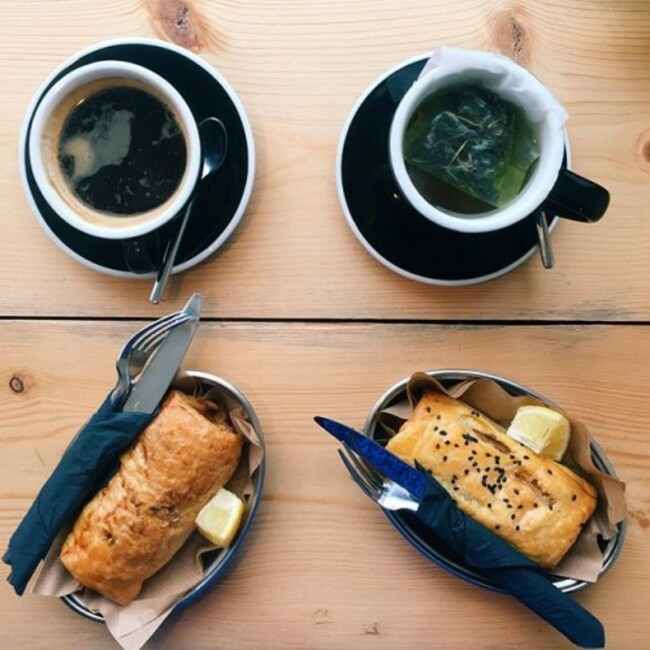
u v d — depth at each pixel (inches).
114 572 21.9
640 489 24.0
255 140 23.8
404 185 20.4
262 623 23.6
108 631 23.8
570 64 24.0
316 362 23.9
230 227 22.7
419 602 23.7
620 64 24.0
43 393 23.9
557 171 20.2
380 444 23.3
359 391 23.9
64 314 23.9
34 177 21.9
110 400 22.1
